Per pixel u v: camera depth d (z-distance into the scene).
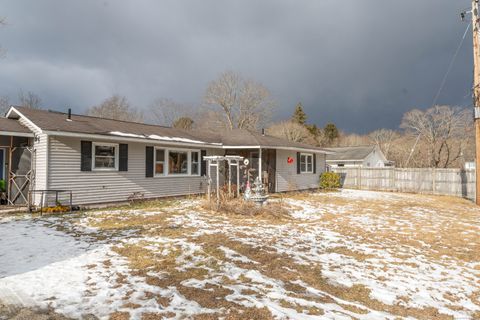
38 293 4.03
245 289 4.39
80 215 9.63
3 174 12.08
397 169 23.19
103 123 13.47
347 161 34.16
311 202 14.34
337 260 6.03
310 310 3.86
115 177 12.41
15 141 11.60
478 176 15.80
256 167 17.77
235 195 13.62
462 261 6.40
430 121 35.25
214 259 5.61
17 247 6.08
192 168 15.82
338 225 9.47
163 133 15.19
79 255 5.64
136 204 12.44
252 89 42.72
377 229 9.10
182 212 10.42
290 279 4.92
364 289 4.74
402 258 6.36
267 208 10.77
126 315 3.51
